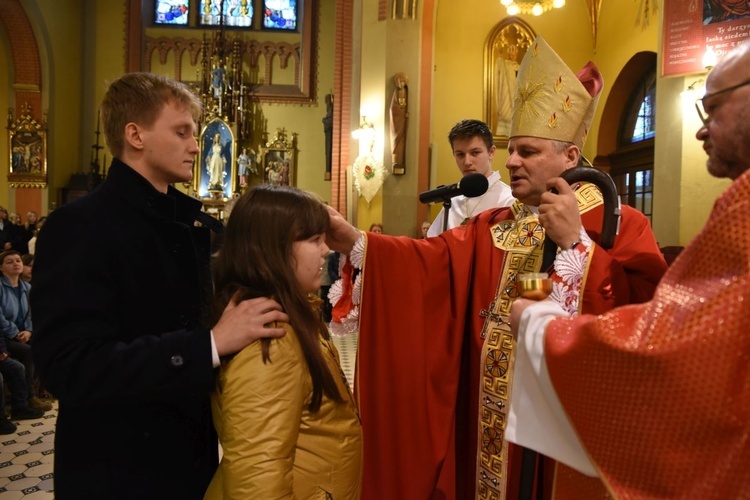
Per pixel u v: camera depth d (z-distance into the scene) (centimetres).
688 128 654
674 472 82
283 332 118
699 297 82
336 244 196
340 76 1266
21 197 1404
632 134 948
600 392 88
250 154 1496
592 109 182
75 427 125
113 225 126
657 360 82
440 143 981
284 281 126
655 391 82
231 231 133
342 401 129
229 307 125
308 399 122
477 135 313
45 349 113
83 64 1522
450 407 188
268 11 1548
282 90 1520
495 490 171
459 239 200
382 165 926
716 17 620
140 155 137
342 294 200
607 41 965
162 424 130
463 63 988
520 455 169
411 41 925
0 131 1423
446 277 196
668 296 86
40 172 1404
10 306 493
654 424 83
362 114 938
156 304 132
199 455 137
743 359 78
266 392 112
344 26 1268
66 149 1479
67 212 123
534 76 178
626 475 86
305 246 133
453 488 187
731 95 94
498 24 991
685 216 659
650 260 162
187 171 142
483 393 178
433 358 190
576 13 1003
